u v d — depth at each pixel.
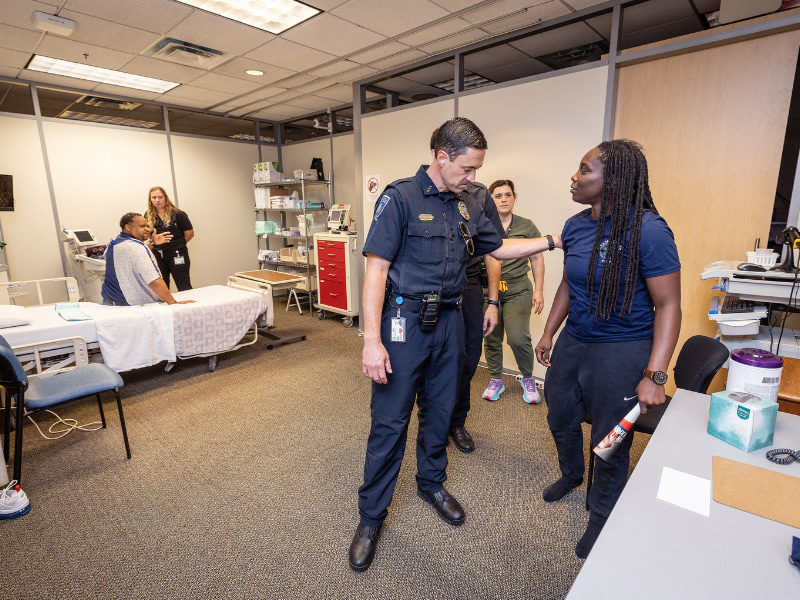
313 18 2.92
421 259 1.45
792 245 1.82
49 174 4.44
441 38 3.26
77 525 1.81
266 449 2.40
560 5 2.74
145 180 5.11
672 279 1.24
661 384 1.25
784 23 2.16
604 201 1.28
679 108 2.60
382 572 1.57
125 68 3.87
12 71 3.90
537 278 2.46
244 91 4.65
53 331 2.68
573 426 1.66
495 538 1.73
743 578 0.63
